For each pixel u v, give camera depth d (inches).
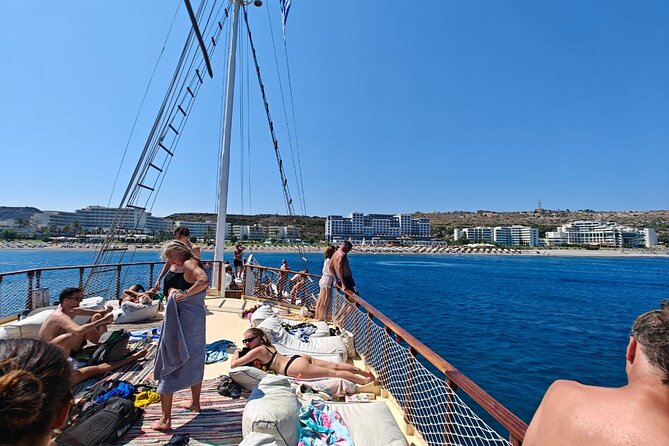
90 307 250.7
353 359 210.4
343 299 259.3
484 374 422.3
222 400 142.3
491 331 647.1
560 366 466.6
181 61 320.8
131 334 229.0
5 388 36.3
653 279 1931.6
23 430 36.9
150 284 374.6
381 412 125.9
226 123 371.6
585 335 651.5
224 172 368.8
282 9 425.1
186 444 111.5
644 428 37.7
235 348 212.5
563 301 1096.8
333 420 119.1
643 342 42.0
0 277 244.8
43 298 274.8
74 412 126.4
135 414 123.1
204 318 128.9
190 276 125.3
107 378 162.1
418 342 122.6
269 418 100.4
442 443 102.7
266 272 397.7
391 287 1344.7
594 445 39.6
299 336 222.4
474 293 1219.9
